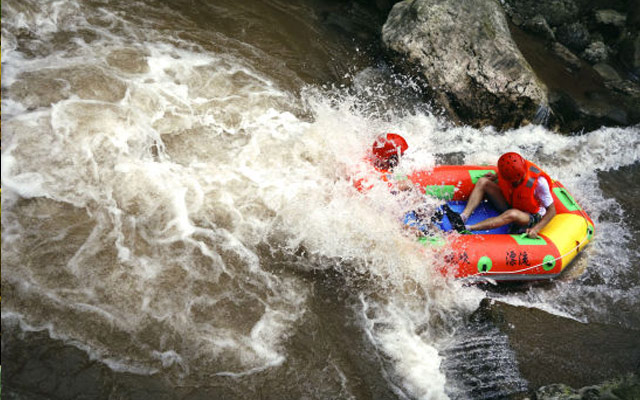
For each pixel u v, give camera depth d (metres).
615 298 5.79
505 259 5.45
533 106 7.71
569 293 5.75
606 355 5.09
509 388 4.63
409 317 5.13
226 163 6.15
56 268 4.75
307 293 5.14
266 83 7.41
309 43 8.30
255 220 5.62
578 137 8.14
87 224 5.13
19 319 4.36
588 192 7.30
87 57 6.82
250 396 4.32
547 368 4.85
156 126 6.28
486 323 5.15
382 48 8.15
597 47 9.71
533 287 5.75
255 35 8.15
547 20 9.88
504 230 6.08
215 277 5.05
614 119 8.53
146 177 5.70
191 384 4.30
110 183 5.52
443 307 5.29
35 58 6.58
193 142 6.27
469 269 5.39
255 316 4.86
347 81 7.84
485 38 7.91
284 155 6.38
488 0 8.31
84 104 6.16
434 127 7.60
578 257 6.17
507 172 5.68
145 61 7.07
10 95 5.96
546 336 5.16
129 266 4.93
